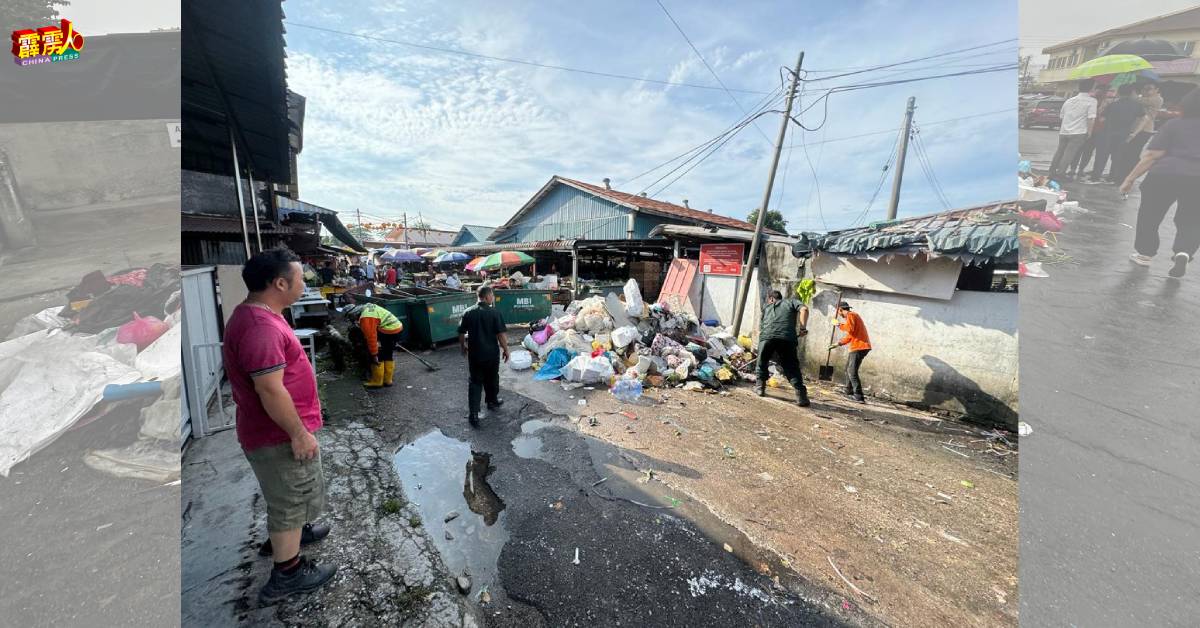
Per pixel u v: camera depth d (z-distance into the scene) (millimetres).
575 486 3354
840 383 6520
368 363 5680
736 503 3201
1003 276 5070
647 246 11664
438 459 3740
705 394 5812
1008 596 2379
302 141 10016
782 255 7516
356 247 17359
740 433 4520
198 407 3584
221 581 2174
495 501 3127
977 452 4250
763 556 2639
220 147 5668
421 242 39156
